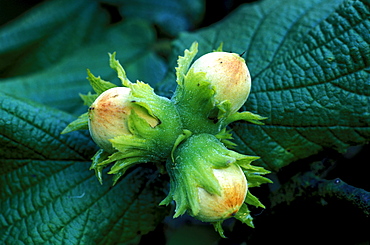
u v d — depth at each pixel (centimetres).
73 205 30
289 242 31
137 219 30
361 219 29
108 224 30
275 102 30
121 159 27
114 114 26
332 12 30
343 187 29
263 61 31
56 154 31
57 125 31
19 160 31
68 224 30
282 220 30
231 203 26
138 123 26
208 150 27
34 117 31
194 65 27
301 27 31
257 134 30
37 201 30
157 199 30
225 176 26
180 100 27
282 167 30
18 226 30
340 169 30
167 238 33
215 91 27
